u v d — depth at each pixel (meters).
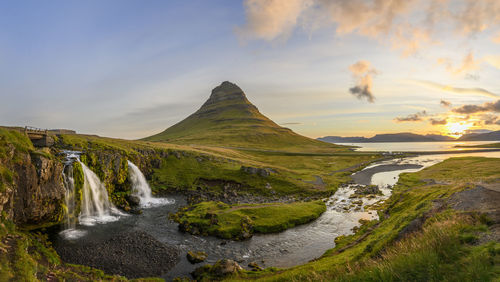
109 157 69.94
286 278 23.30
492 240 14.58
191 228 47.16
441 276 11.55
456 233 16.31
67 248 37.56
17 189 37.84
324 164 151.88
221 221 49.34
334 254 34.31
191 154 110.31
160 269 33.22
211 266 31.78
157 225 50.22
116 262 34.53
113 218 54.53
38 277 23.83
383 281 12.39
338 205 66.19
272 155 188.38
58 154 61.81
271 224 48.97
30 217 40.12
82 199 55.12
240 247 40.53
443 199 34.88
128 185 74.12
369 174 121.25
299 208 58.62
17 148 40.53
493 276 10.56
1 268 21.41
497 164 105.88
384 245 25.03
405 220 31.08
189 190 81.38
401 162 172.88
